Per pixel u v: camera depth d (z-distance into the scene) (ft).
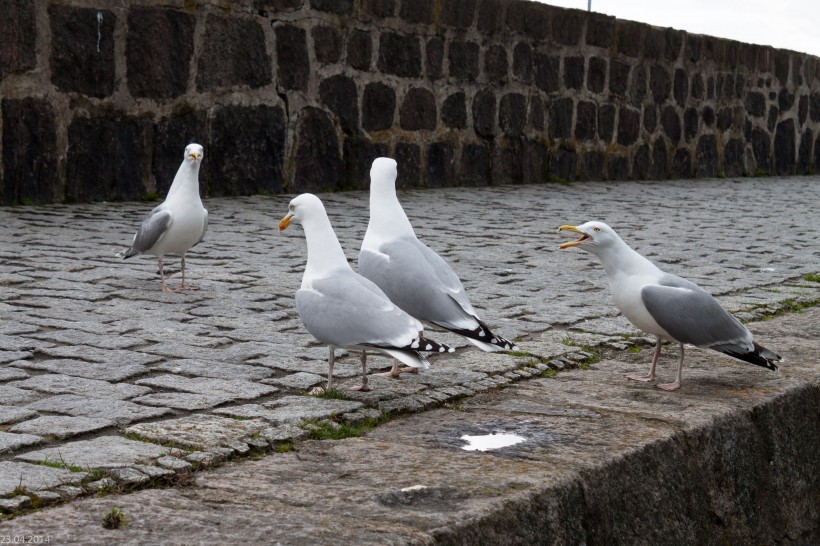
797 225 38.40
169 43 38.11
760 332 20.01
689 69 65.10
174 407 14.02
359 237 31.63
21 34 33.91
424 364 13.76
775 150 74.84
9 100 33.88
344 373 16.30
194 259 26.48
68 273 23.79
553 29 55.01
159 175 38.32
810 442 16.30
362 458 12.26
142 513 10.25
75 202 35.94
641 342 19.17
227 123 40.32
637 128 61.46
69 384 14.99
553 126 55.67
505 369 16.78
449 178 50.01
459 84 50.06
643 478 12.83
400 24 46.75
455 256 28.37
